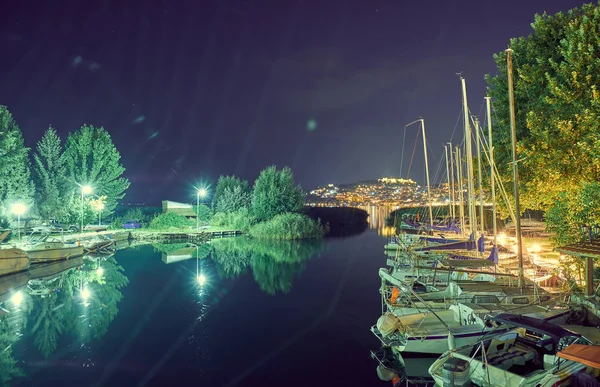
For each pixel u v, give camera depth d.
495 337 12.16
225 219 72.31
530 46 24.28
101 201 63.00
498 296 16.30
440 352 14.98
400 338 15.36
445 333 14.78
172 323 20.84
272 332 19.56
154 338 18.72
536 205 24.41
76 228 57.38
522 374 11.20
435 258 25.64
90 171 63.09
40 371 15.18
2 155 44.00
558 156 18.73
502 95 26.67
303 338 18.77
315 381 14.48
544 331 11.26
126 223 66.88
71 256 40.19
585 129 17.52
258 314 22.45
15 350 17.23
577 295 14.91
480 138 30.39
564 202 18.98
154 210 80.94
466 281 19.27
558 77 20.92
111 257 43.00
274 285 29.42
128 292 27.45
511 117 17.08
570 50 18.81
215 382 14.41
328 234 67.56
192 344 18.00
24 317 21.83
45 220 54.38
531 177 22.92
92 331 19.67
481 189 29.27
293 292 27.31
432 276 22.16
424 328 15.33
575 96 18.59
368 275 32.84
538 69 22.39
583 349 9.79
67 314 22.39
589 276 14.91
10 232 39.84
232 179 83.12
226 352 17.11
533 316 13.52
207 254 45.00
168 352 17.08
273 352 17.12
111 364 15.86
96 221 69.94
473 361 11.49
